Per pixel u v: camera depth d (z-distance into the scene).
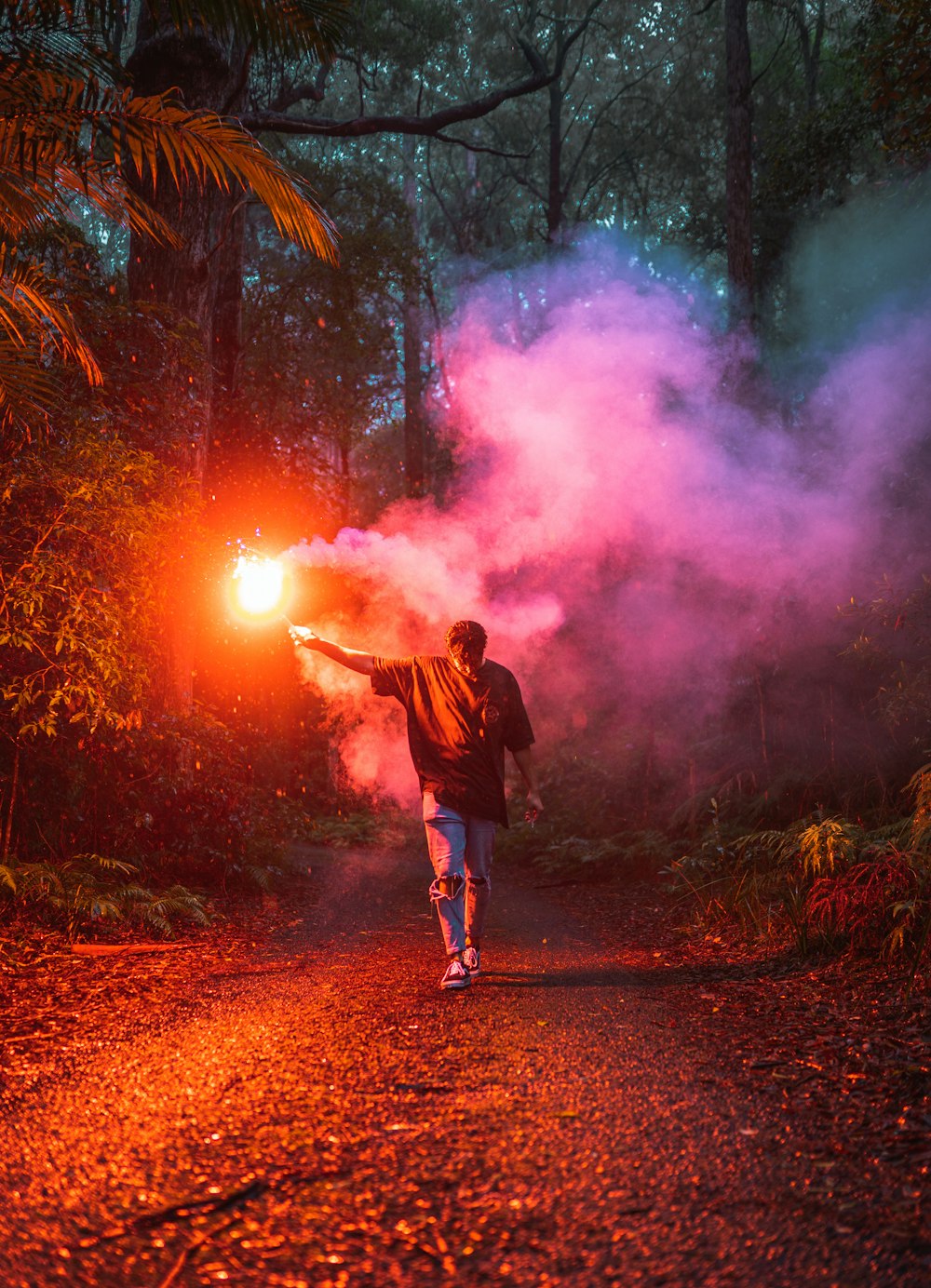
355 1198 2.21
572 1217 2.12
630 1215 2.13
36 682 6.32
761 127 21.20
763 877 6.39
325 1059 3.27
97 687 6.12
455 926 4.53
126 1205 2.19
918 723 7.46
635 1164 2.40
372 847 15.41
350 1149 2.48
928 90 9.48
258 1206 2.17
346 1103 2.83
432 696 4.70
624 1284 1.85
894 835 5.92
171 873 8.16
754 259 17.81
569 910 7.75
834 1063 3.24
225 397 13.53
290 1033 3.62
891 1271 1.90
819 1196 2.22
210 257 9.88
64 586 5.73
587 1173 2.34
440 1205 2.17
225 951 5.65
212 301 10.04
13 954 5.18
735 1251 1.98
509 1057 3.28
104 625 5.97
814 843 5.56
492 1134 2.58
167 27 9.44
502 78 27.81
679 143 27.23
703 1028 3.72
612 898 8.39
